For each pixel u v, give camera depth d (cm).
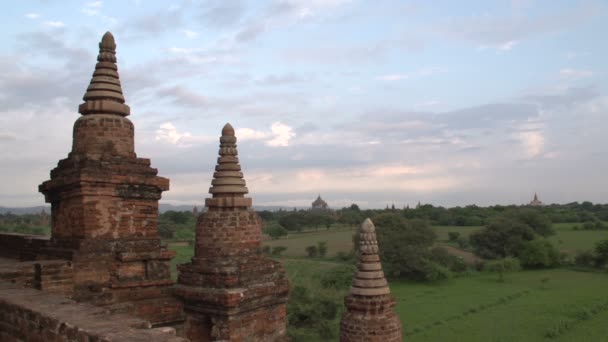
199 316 1325
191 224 12456
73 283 1253
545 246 8450
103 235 1320
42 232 7575
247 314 1301
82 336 748
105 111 1392
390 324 1619
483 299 6231
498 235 9044
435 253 8250
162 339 705
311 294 4553
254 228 1386
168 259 1402
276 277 1388
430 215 16025
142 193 1391
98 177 1305
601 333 4581
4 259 2012
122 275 1324
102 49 1440
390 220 8231
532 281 7469
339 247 10894
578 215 16738
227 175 1378
